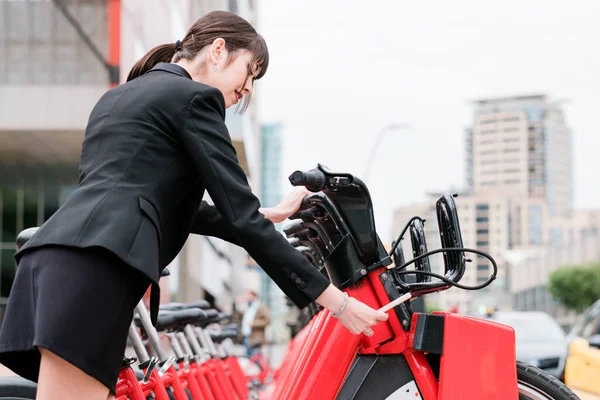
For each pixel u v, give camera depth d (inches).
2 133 755.4
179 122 87.4
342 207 105.1
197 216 107.6
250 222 88.2
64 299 79.8
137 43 754.8
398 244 117.6
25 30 738.2
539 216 7608.3
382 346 104.9
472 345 102.0
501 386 101.8
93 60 732.7
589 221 7391.7
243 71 97.4
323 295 91.1
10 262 890.1
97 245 80.0
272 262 89.6
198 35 97.0
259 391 337.1
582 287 3292.3
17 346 81.6
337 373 105.0
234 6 1169.4
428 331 102.3
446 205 108.2
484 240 7554.1
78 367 79.4
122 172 84.8
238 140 734.5
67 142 791.1
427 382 103.8
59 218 83.4
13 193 890.7
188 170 88.7
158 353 134.3
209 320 177.3
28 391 113.9
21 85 733.9
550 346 516.4
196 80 96.6
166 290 630.5
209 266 1086.4
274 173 7667.3
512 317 576.1
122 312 82.7
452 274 106.4
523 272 4160.9
